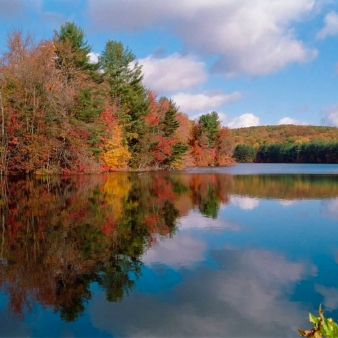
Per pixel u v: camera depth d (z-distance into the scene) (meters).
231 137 84.75
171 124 54.12
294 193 21.88
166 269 7.56
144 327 5.25
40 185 23.41
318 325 2.67
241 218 13.32
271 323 5.37
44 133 31.06
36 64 30.31
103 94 38.25
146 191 21.77
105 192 20.52
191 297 6.21
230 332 5.14
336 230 11.39
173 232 10.90
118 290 6.47
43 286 6.60
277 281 6.97
